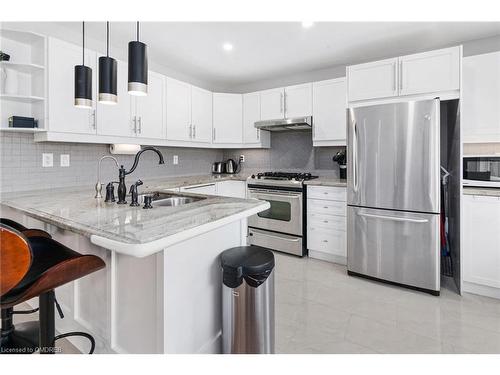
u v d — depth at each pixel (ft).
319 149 12.57
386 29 8.67
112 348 4.77
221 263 4.87
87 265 4.00
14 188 7.55
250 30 8.72
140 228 3.71
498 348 5.46
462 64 8.01
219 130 12.95
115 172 10.09
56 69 7.34
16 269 3.25
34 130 7.13
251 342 4.73
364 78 8.87
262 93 12.70
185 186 10.48
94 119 8.21
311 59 11.05
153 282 4.20
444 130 9.30
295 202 10.87
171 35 9.00
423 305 7.16
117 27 8.44
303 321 6.48
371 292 7.91
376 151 8.25
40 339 4.27
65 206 5.41
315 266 9.93
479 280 7.57
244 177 12.66
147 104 9.82
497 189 7.64
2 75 7.01
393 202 8.05
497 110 7.84
